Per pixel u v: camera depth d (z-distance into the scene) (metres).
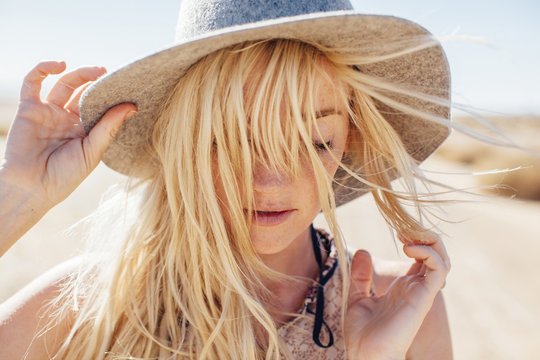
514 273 6.82
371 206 11.62
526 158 15.23
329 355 1.41
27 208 1.24
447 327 1.54
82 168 1.29
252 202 1.25
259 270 1.37
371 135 1.47
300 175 1.25
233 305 1.36
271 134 1.21
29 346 1.29
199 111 1.27
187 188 1.30
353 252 1.68
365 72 1.34
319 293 1.44
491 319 5.08
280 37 1.09
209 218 1.32
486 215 11.70
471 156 23.62
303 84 1.20
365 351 1.30
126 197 1.49
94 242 1.55
